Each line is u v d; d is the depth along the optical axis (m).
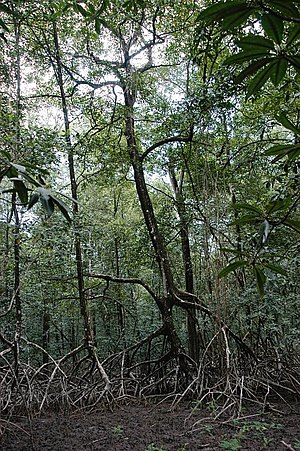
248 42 1.15
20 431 6.70
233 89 6.21
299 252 5.18
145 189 11.25
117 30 10.34
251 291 8.35
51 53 9.72
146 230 12.58
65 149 7.54
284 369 9.08
